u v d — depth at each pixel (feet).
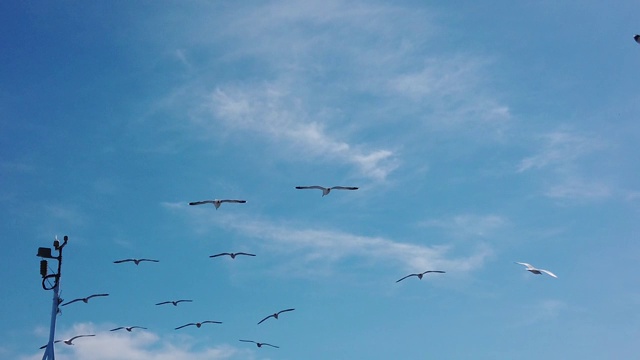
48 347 201.26
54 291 207.92
